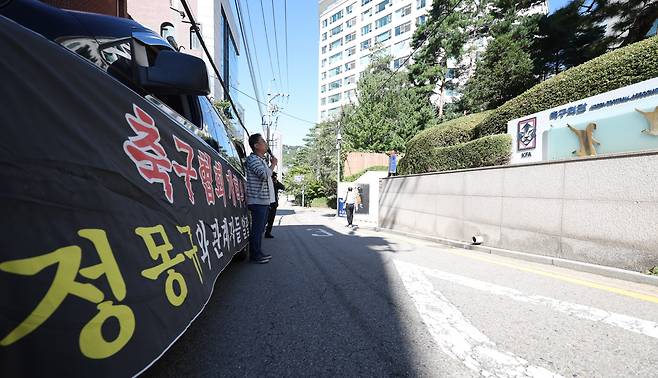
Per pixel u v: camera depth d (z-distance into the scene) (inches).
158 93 87.0
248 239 187.9
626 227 157.6
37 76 44.0
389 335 88.4
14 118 39.6
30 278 36.3
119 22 94.5
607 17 481.7
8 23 43.0
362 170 887.1
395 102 975.6
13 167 37.9
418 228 366.9
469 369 71.4
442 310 107.5
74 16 84.7
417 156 443.5
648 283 141.1
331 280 145.1
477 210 263.7
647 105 176.4
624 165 159.6
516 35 607.5
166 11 560.7
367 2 2085.4
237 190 160.9
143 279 52.6
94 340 40.9
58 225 41.1
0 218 35.3
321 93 2541.8
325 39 2482.8
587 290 131.4
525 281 145.5
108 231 48.3
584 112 211.6
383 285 137.3
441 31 818.2
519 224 220.1
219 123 162.7
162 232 63.1
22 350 34.1
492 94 579.2
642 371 70.5
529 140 253.8
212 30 681.0
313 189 1513.3
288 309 108.0
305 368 71.4
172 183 73.5
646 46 189.5
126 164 56.9
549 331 91.1
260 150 179.9
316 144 1480.1
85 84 52.4
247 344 82.6
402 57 1812.3
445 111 997.2
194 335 87.5
